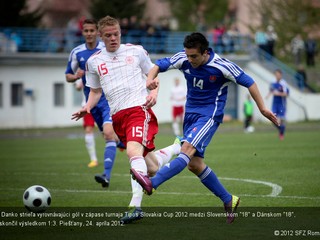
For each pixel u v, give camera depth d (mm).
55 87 83062
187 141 19422
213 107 19859
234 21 123438
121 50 21016
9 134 69375
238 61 87750
